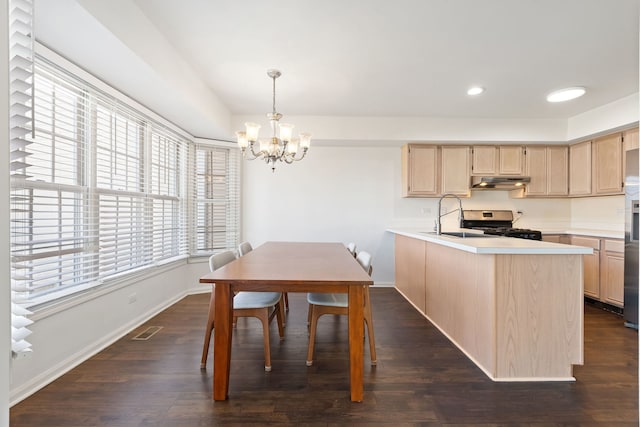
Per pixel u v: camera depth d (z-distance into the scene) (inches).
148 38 81.0
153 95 101.7
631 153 112.6
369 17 78.6
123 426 58.8
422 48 93.0
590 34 85.1
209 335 81.1
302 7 75.0
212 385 72.7
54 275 74.8
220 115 138.7
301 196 174.9
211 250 162.4
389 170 175.9
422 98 132.0
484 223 173.9
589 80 113.5
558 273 75.9
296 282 63.9
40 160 71.1
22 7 45.1
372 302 142.2
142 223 115.5
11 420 60.0
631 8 74.3
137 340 97.5
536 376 75.7
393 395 69.2
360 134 157.1
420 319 118.5
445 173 162.9
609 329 108.4
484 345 79.6
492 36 86.6
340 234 175.5
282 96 131.8
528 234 153.9
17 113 46.5
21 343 46.7
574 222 174.7
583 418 61.9
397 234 167.8
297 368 80.8
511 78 112.3
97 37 69.4
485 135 156.6
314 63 102.8
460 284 92.7
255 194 173.8
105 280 93.6
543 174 162.1
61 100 74.9
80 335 83.7
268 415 62.4
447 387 72.3
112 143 100.1
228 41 90.4
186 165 149.6
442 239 96.1
